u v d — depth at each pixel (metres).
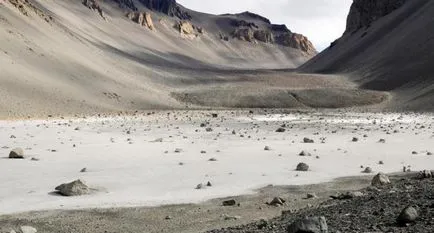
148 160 29.47
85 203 18.56
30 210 17.53
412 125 60.78
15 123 60.50
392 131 51.34
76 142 39.84
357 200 15.49
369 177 23.27
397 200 13.93
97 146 37.00
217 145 38.16
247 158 30.28
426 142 39.94
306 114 101.31
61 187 20.30
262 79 187.88
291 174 24.39
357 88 163.38
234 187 21.38
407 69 160.75
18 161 28.59
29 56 102.75
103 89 111.31
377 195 15.62
